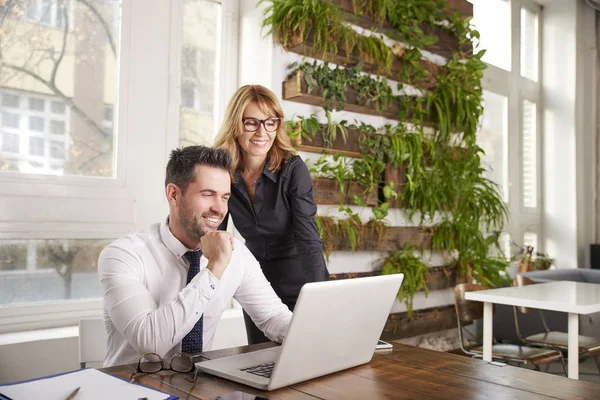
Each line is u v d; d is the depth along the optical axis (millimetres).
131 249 1491
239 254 1698
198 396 1069
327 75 3264
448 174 4004
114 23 2820
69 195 2602
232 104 2090
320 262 2135
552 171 5902
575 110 5785
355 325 1271
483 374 1270
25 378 2250
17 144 2498
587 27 5926
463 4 4316
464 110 4086
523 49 5840
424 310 3846
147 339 1299
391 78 3807
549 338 3189
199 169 1454
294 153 2193
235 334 2887
